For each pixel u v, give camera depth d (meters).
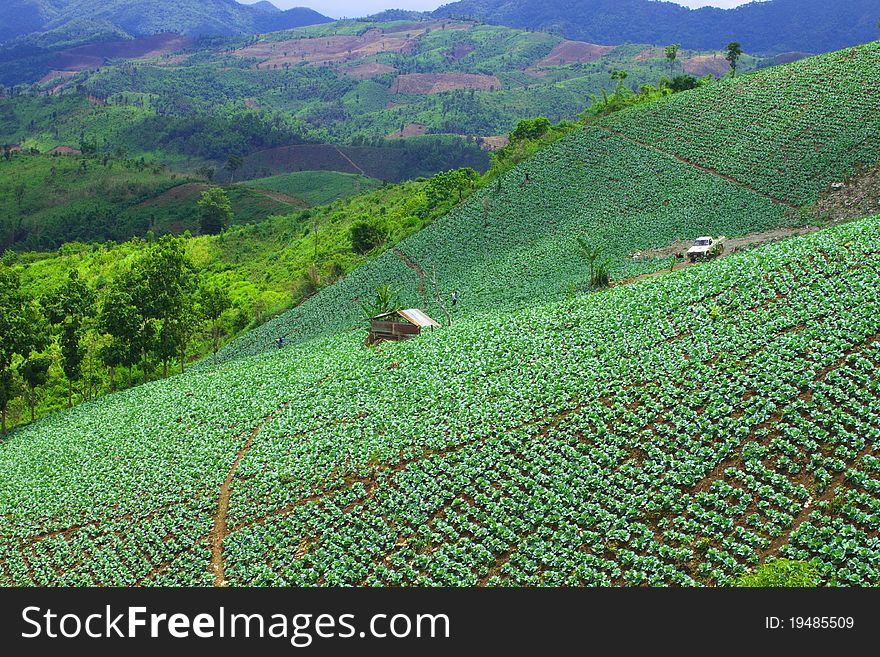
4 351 66.81
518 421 37.06
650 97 125.19
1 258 176.75
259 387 53.88
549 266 80.50
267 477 39.78
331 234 133.12
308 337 83.75
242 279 128.88
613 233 84.62
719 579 26.14
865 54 100.62
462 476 34.56
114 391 79.19
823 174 81.31
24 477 51.22
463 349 47.22
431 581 29.84
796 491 28.23
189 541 37.03
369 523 34.00
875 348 33.88
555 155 109.00
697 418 33.19
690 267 51.47
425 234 103.56
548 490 32.25
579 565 28.47
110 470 47.47
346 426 42.28
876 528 25.88
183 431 49.91
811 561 25.27
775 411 32.22
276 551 34.28
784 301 40.31
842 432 29.72
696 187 88.12
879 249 42.34
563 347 43.31
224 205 192.00
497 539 30.73
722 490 29.38
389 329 58.69
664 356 38.69
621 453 32.84
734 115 100.19
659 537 28.66
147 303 74.50
